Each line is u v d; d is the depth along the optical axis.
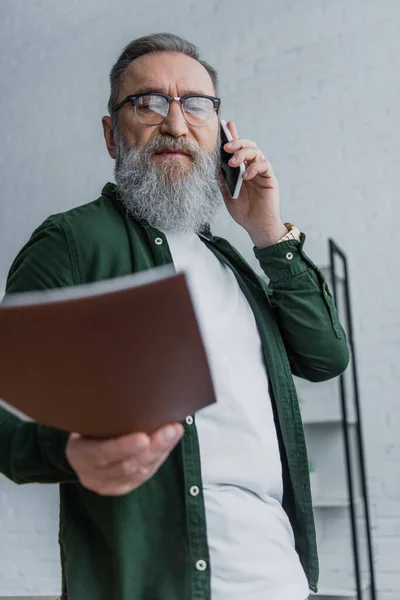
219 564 1.01
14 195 4.24
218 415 1.10
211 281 1.25
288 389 1.25
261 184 1.36
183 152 1.28
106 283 0.73
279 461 1.17
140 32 4.09
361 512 3.03
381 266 3.22
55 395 0.65
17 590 3.62
